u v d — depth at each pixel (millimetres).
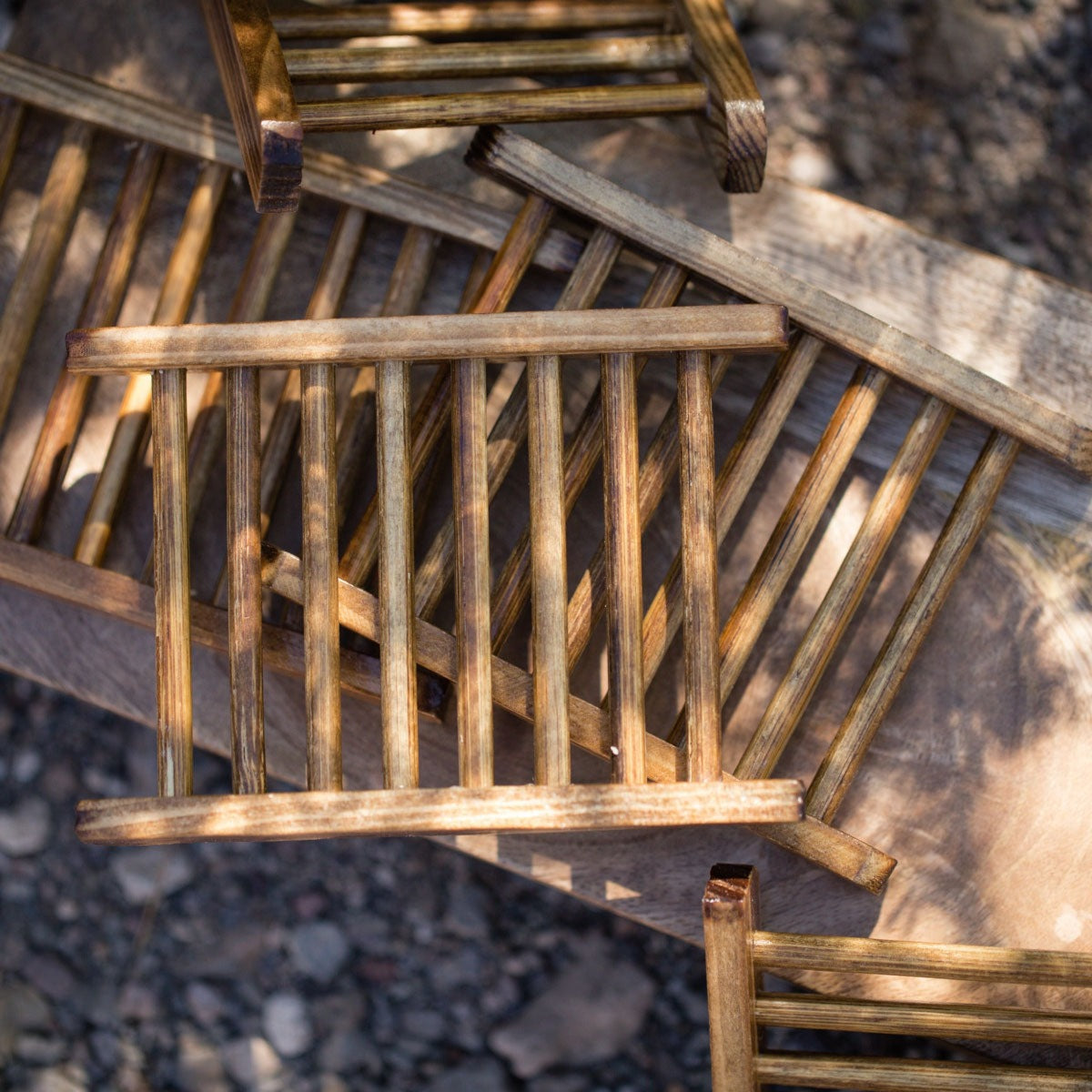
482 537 979
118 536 1206
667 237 1038
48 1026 1433
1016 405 1050
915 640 1078
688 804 956
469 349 972
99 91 1149
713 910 963
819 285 1188
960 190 1451
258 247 1153
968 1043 1143
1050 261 1443
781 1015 1001
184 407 990
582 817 952
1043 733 1146
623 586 977
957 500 1090
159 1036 1438
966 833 1148
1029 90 1453
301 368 988
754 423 1071
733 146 1054
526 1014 1415
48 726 1487
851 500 1178
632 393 985
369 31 1136
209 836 952
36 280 1153
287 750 1196
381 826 949
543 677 966
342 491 1147
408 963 1444
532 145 1041
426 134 1204
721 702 1003
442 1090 1400
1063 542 1158
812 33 1470
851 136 1461
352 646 1122
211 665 1203
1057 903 1137
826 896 1155
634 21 1168
